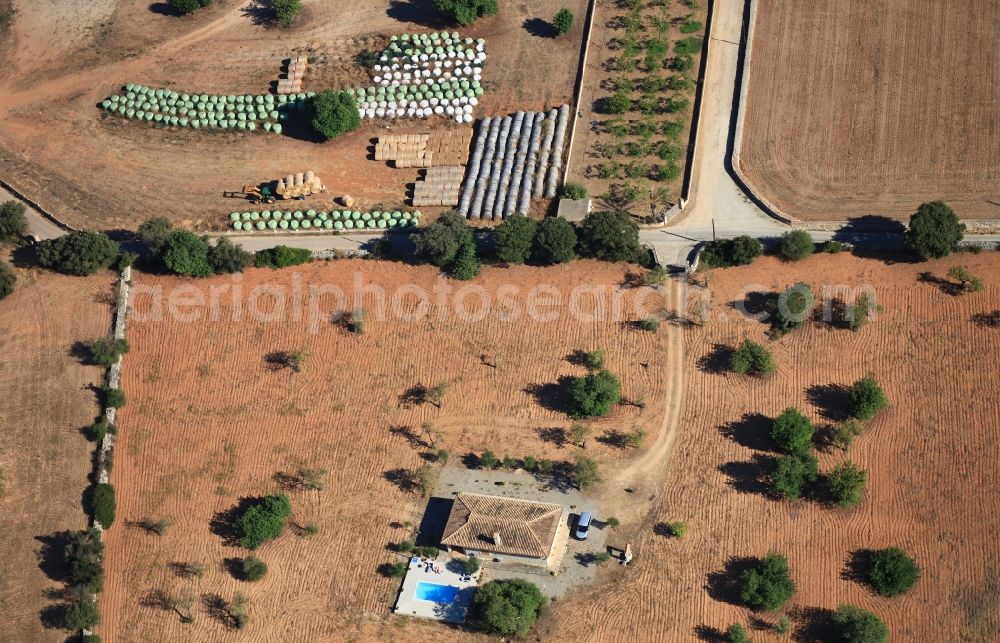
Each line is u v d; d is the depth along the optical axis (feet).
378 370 367.25
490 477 341.82
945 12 412.98
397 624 320.70
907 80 401.08
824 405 339.16
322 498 345.51
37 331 389.19
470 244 379.35
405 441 352.08
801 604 309.42
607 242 368.68
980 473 320.70
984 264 356.38
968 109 390.63
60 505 353.51
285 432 359.05
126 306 390.01
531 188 399.65
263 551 337.72
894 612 304.71
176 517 347.36
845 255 366.43
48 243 396.37
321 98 415.64
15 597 340.39
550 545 315.99
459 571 326.44
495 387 358.23
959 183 376.27
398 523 337.72
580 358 359.87
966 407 331.57
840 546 316.60
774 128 400.06
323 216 405.80
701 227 382.42
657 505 330.54
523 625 308.60
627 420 346.13
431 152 418.10
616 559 323.16
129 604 335.06
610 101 412.98
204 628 327.67
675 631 309.42
